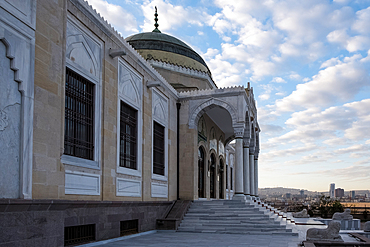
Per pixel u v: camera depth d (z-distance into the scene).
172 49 22.91
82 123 10.51
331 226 11.18
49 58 8.63
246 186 19.44
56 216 8.32
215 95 18.44
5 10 7.30
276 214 19.62
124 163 13.05
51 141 8.50
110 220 11.38
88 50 10.86
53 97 8.69
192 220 15.37
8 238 6.89
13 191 7.26
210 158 22.73
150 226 14.44
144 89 14.97
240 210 16.11
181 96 19.00
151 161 15.22
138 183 13.87
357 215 35.19
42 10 8.48
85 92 10.74
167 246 10.05
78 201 9.35
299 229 16.50
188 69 22.38
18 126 7.54
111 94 12.02
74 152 10.00
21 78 7.62
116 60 12.50
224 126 25.38
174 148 18.23
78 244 9.58
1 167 7.01
